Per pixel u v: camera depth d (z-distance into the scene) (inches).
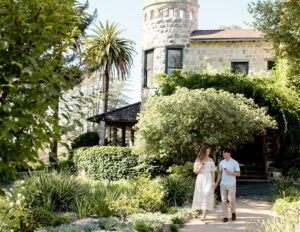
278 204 358.6
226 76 621.9
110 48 960.9
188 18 737.0
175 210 342.0
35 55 102.9
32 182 338.3
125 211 316.5
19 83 102.5
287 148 636.1
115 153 648.4
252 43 705.6
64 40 133.3
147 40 756.6
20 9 104.6
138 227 257.6
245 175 661.9
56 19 116.8
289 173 608.4
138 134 488.1
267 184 593.9
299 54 439.5
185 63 712.4
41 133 105.5
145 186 373.7
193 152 491.5
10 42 99.1
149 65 757.9
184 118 425.4
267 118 453.7
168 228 274.8
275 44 466.6
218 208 379.9
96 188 389.1
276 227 229.6
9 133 96.3
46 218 272.2
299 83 572.1
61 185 341.4
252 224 287.9
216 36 712.4
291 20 412.2
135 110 829.8
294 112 574.6
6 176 109.1
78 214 306.0
